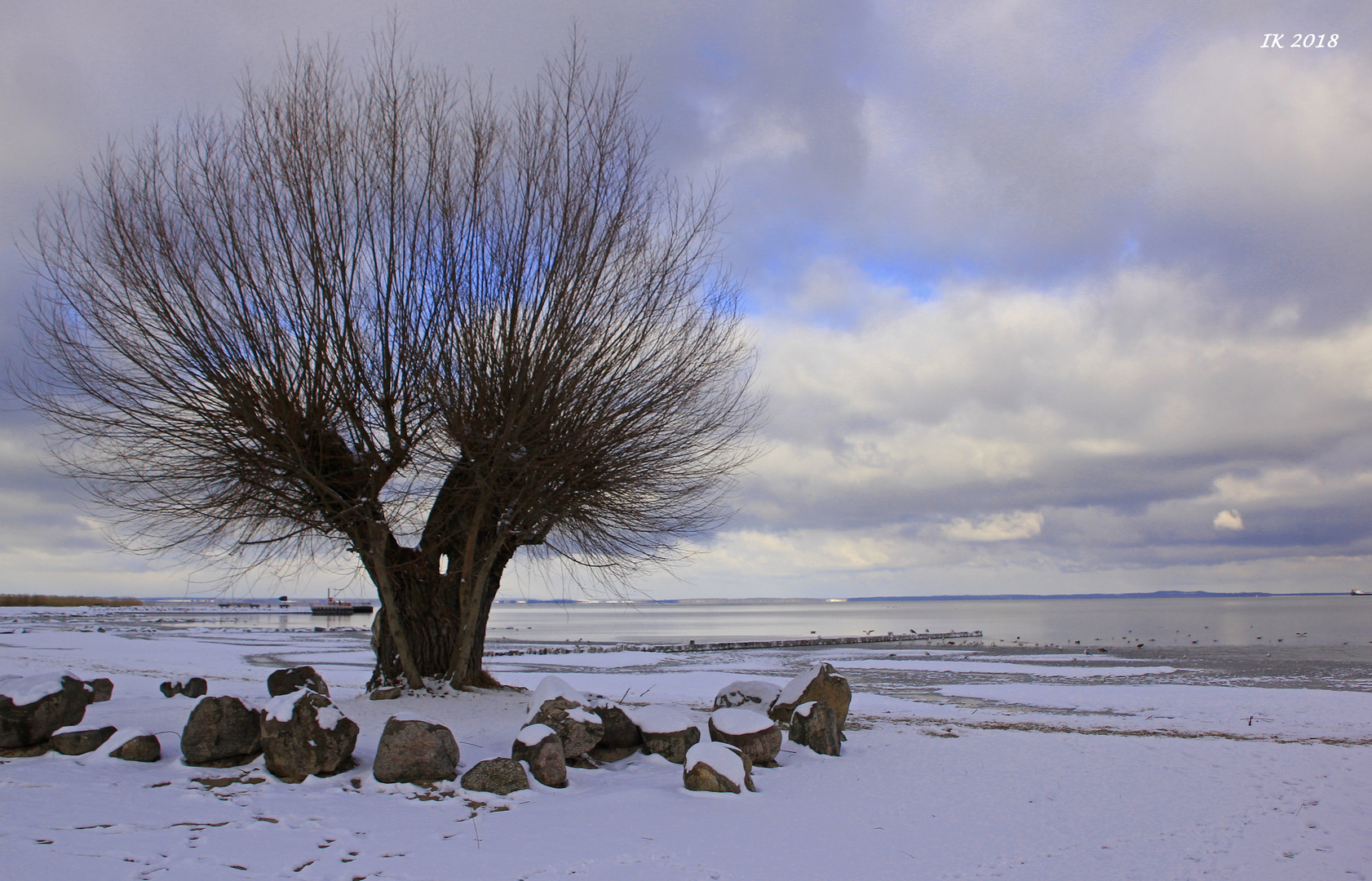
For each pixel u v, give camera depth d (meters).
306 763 8.16
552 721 9.24
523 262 12.35
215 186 11.41
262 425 11.21
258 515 11.96
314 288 11.39
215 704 8.59
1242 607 164.50
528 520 12.81
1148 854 6.79
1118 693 19.55
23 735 8.83
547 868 5.86
